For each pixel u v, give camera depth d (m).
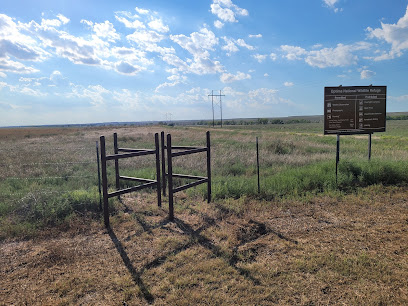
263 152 14.98
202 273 3.67
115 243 4.61
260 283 3.43
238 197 7.20
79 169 11.19
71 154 15.02
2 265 3.96
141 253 4.26
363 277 3.50
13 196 6.78
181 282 3.45
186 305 3.06
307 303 3.06
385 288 3.28
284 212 5.95
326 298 3.14
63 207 5.75
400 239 4.51
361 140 25.56
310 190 7.58
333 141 23.84
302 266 3.76
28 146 20.95
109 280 3.57
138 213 5.99
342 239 4.58
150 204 6.65
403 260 3.87
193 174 9.86
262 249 4.32
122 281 3.51
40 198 6.08
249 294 3.22
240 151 15.49
